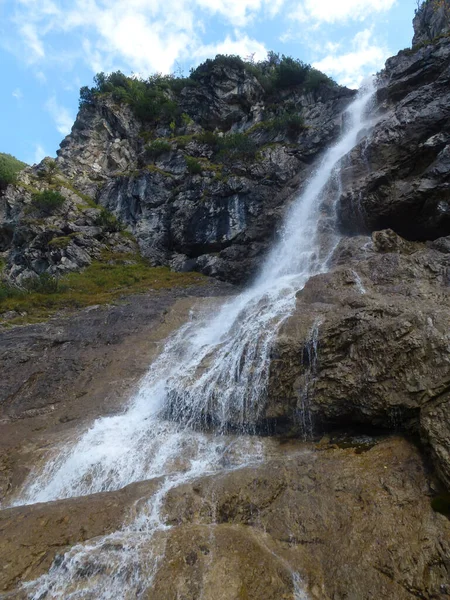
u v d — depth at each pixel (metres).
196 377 11.74
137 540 6.05
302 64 40.28
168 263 28.73
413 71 24.17
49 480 9.45
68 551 5.96
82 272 26.67
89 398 13.32
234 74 41.19
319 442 8.74
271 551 5.86
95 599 5.36
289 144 30.19
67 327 18.39
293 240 21.62
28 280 24.55
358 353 8.80
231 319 16.44
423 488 6.46
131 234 31.09
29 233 29.86
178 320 18.42
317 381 9.06
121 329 17.98
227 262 24.95
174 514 6.73
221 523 6.56
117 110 40.66
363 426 8.56
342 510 6.32
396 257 13.15
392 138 18.95
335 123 29.38
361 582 5.31
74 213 31.14
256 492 6.96
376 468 7.04
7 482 9.55
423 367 7.76
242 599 5.19
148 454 9.60
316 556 5.77
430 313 8.52
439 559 5.36
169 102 41.16
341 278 12.97
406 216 17.27
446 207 15.84
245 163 29.41
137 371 14.51
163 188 32.12
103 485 8.96
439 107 18.12
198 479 7.54
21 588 5.58
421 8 36.78
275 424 9.55
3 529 6.89
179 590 5.26
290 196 25.20
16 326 18.89
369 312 9.37
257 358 10.68
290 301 13.22
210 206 27.95
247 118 38.81
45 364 15.44
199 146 34.94
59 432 11.40
